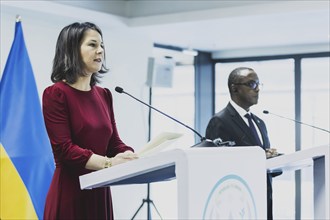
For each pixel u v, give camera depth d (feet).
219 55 24.90
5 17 15.47
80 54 6.83
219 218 3.78
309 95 23.09
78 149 6.03
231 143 9.08
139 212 20.43
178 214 3.54
